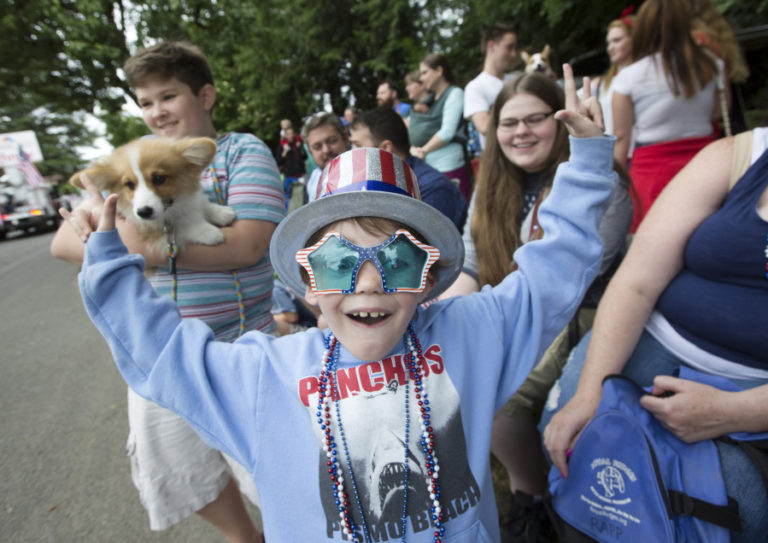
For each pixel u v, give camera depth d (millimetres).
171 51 1553
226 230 1465
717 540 1058
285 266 1110
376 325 935
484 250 1873
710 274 1259
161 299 1068
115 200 1016
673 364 1394
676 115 2512
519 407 1761
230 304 1503
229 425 999
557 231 1120
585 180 1105
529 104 1678
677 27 2381
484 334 1073
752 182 1156
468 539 959
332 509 937
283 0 15688
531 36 7191
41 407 3338
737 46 2643
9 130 37500
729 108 2691
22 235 18609
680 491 1104
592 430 1233
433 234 1013
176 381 1005
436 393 992
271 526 979
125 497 2289
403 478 946
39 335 5012
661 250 1341
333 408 971
